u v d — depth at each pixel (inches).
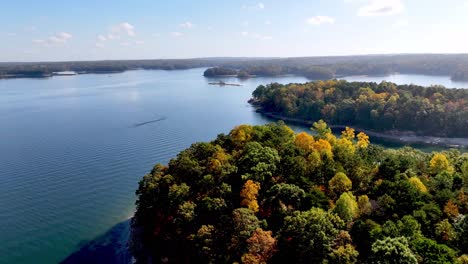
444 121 7667.3
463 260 2055.9
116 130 7194.9
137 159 5369.1
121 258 3117.6
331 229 2294.5
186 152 3897.6
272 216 2719.0
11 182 4503.0
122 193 4229.8
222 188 2999.5
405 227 2299.5
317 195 2787.9
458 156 4210.1
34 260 3065.9
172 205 3073.3
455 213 2573.8
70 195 4173.2
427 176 3435.0
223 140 4234.7
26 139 6466.5
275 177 3137.3
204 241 2576.3
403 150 4510.3
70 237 3390.7
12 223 3587.6
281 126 4694.9
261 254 2324.1
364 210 2684.5
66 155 5531.5
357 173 3174.2
